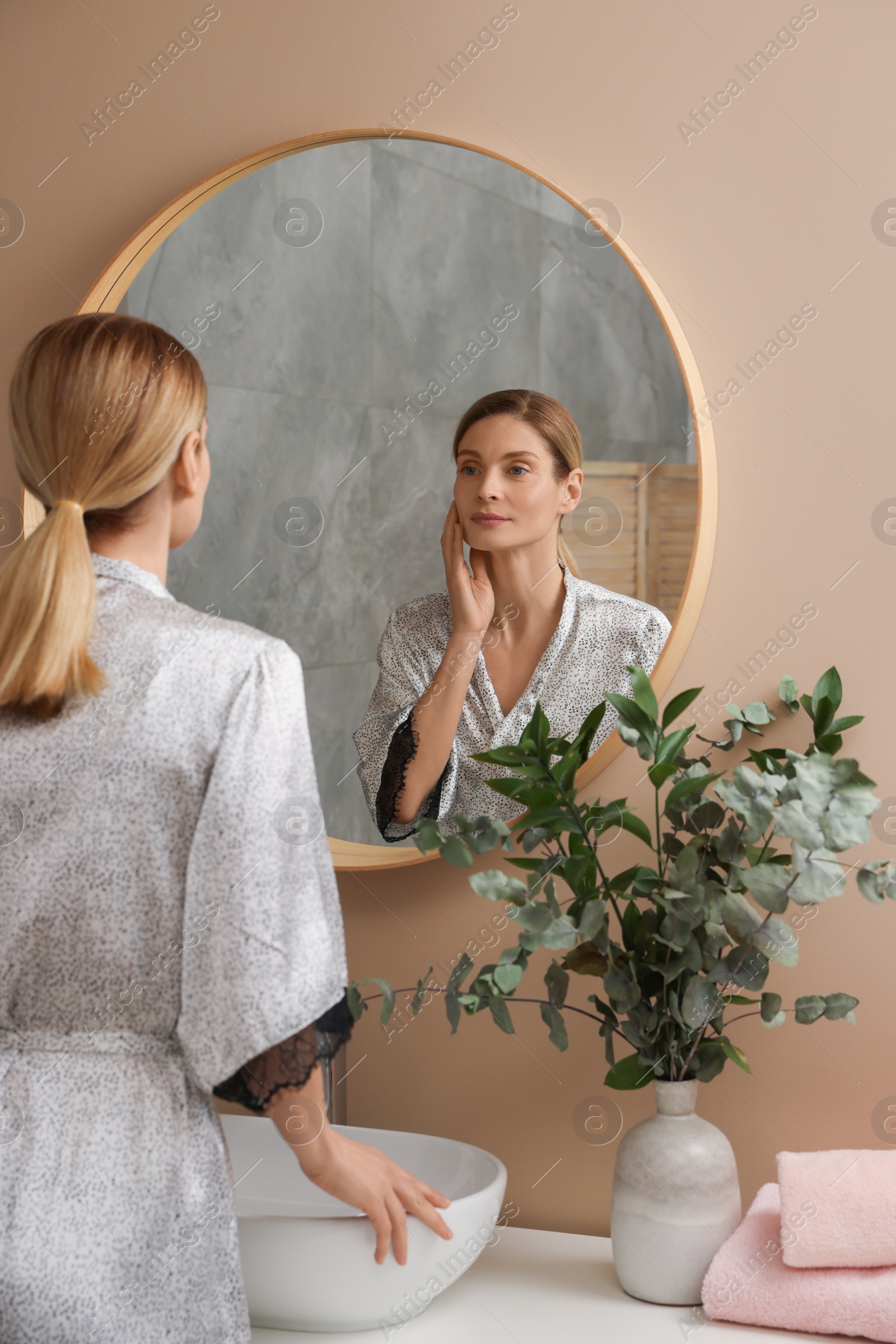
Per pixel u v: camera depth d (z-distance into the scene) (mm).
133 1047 703
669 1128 897
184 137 1214
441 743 1089
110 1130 681
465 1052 1104
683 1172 876
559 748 931
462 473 1086
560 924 836
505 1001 939
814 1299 813
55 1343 651
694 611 1025
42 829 691
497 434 1072
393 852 1097
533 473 1062
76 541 719
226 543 1161
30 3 1268
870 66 1004
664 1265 875
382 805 1104
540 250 1062
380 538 1113
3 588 723
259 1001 666
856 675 1014
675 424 1022
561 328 1055
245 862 678
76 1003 698
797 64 1021
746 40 1031
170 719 698
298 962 683
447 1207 823
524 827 945
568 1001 1073
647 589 1034
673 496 1026
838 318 1015
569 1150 1074
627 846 1058
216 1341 695
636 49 1059
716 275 1042
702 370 1046
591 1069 1067
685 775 962
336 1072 1100
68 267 1257
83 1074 692
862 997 1006
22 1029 708
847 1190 839
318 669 1132
